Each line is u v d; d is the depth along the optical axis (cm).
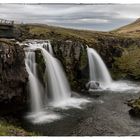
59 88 4488
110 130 2877
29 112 3497
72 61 5159
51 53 4869
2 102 3366
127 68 6044
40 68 4141
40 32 5825
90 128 2930
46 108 3712
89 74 5547
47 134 2745
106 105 3819
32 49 4184
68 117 3291
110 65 6162
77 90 4791
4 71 3328
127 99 4147
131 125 3034
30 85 3803
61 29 6562
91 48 5819
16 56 3494
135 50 6656
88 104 3897
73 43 5241
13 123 3008
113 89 4944
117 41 6700
